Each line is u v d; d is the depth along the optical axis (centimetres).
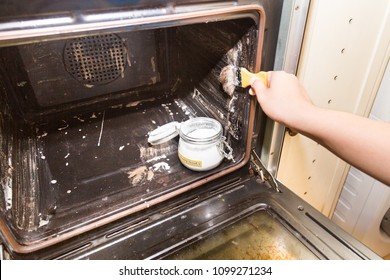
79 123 104
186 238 66
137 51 105
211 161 76
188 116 105
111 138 98
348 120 48
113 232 67
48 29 45
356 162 47
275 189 77
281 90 57
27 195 77
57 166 88
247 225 69
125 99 113
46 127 102
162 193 73
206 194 76
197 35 90
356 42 74
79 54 97
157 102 114
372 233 112
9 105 93
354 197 110
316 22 64
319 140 51
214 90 92
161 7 51
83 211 71
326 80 76
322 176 98
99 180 81
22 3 42
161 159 88
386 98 89
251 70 67
